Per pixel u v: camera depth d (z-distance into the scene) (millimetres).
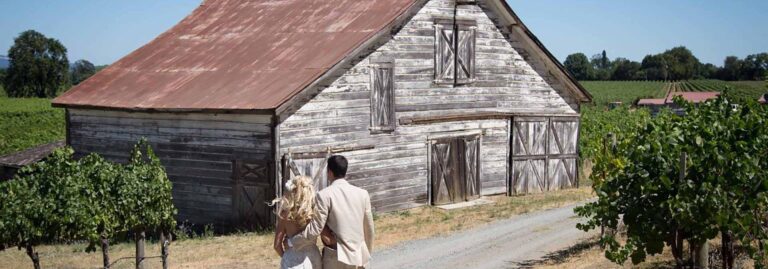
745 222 9914
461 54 23562
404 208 22234
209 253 16438
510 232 17562
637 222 10516
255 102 18922
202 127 20469
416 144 22469
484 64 24344
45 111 82375
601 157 16688
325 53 20703
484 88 24391
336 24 22688
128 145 22375
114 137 22734
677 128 11000
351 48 20203
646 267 12672
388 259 15156
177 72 23484
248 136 19469
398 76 21797
